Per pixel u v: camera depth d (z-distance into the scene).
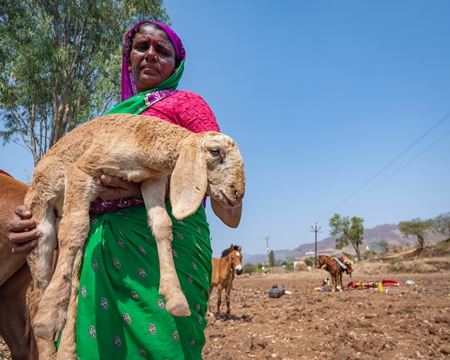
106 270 2.14
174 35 2.68
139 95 2.48
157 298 2.11
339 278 17.72
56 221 2.24
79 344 2.04
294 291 17.28
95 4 15.07
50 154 2.20
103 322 2.06
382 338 6.85
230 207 1.97
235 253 10.04
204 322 2.32
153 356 2.05
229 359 5.99
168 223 2.01
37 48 13.19
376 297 12.53
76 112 13.70
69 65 14.68
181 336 2.12
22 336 3.46
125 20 15.70
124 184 2.05
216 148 1.95
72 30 16.16
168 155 1.98
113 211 2.26
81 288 2.11
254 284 24.59
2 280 3.31
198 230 2.46
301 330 7.71
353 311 9.59
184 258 2.26
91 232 2.22
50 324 1.77
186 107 2.40
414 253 55.22
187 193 1.83
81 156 2.04
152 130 2.02
